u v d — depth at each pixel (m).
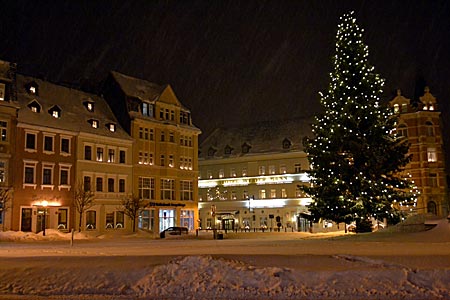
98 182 56.94
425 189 70.38
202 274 13.96
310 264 16.23
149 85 68.25
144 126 62.84
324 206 42.31
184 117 69.56
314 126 45.09
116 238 49.53
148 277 14.09
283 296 12.45
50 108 54.19
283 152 81.38
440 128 73.25
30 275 15.26
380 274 13.27
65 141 54.06
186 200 68.00
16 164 49.06
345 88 43.34
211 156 89.38
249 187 84.00
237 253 22.64
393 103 74.19
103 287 13.85
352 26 44.22
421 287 12.52
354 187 41.31
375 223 50.03
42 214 51.06
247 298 12.46
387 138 42.59
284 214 79.69
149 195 62.59
